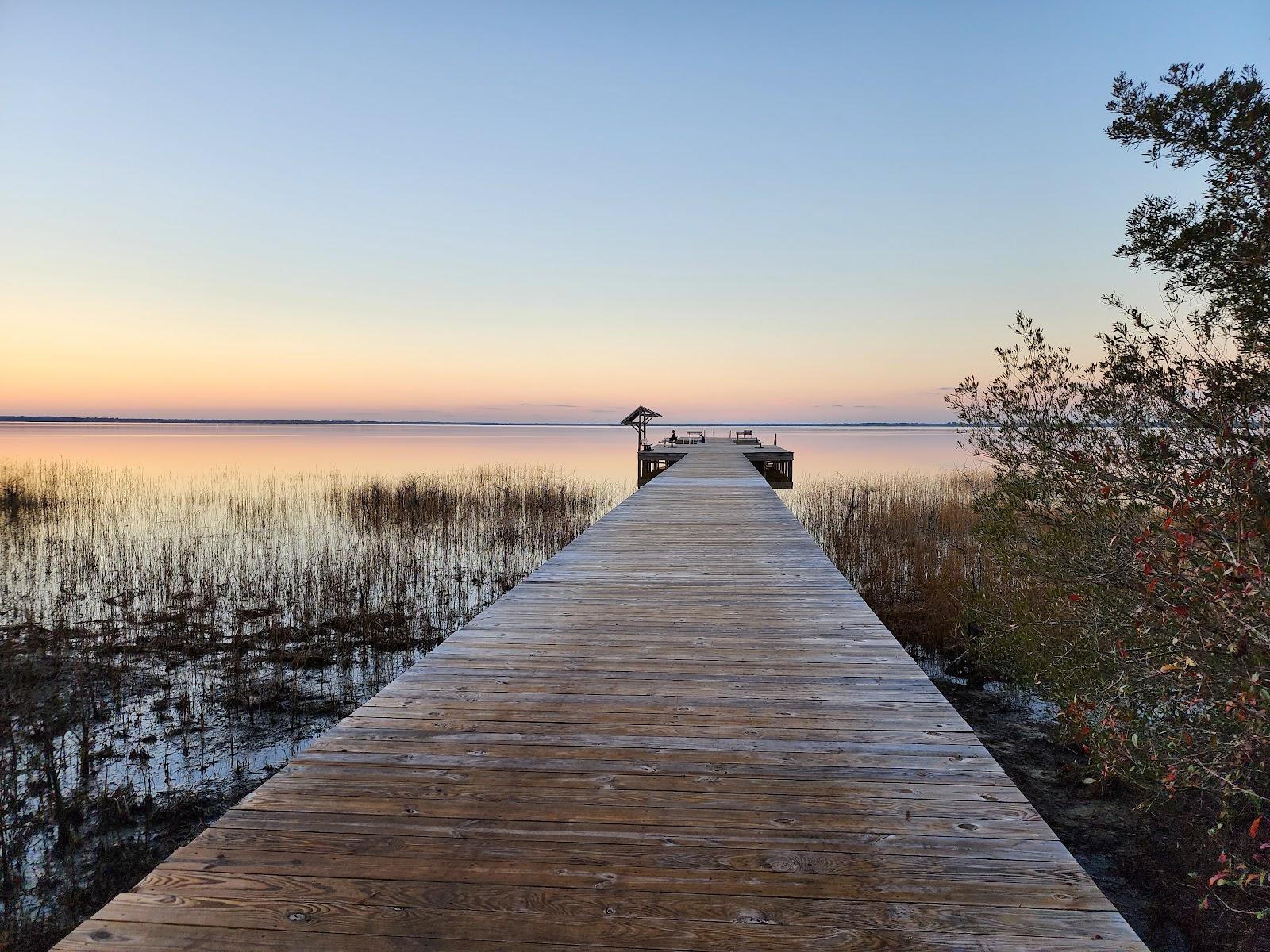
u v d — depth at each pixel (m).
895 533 13.55
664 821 1.87
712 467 15.05
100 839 4.33
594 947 1.41
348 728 2.47
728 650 3.37
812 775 2.13
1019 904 1.54
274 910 1.50
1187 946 3.40
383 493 20.31
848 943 1.42
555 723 2.52
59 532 14.70
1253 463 2.78
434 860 1.69
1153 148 4.09
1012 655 5.88
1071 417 4.87
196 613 9.08
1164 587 3.12
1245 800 3.39
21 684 6.59
